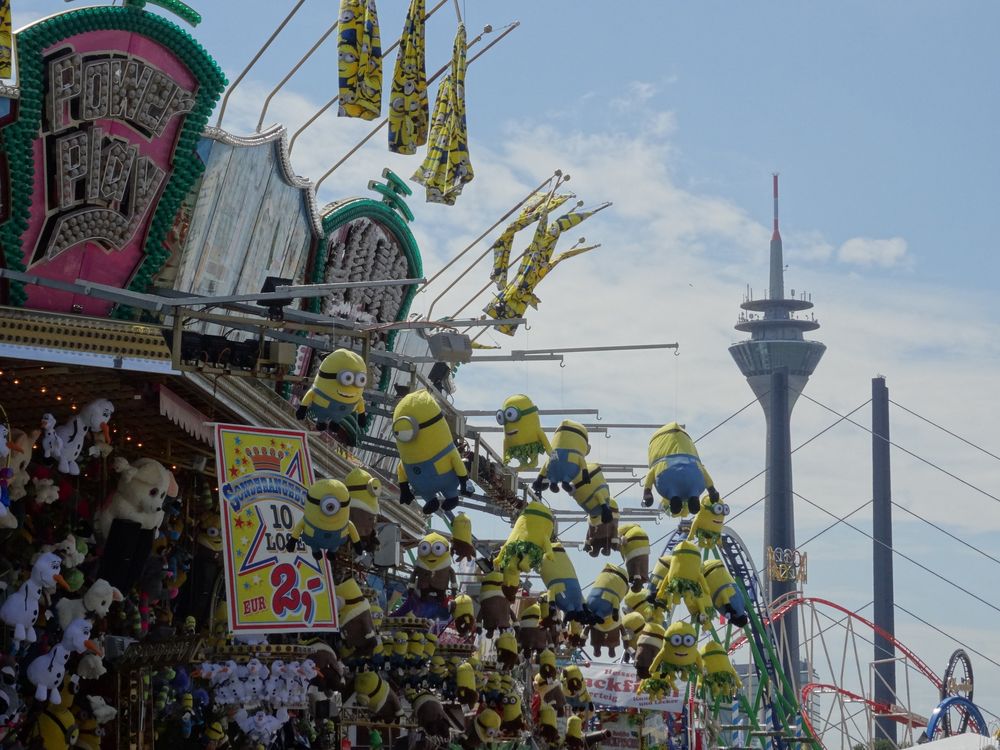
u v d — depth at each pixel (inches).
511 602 1323.8
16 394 1027.9
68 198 976.9
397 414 1056.2
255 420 1106.7
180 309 929.5
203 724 1071.0
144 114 1013.2
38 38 935.7
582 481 1286.9
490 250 1409.9
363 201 1384.1
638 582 1462.8
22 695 932.0
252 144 1154.0
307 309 1325.0
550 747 1710.1
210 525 1131.9
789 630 6914.4
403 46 957.2
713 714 2586.1
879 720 5964.6
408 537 1609.3
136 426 1090.1
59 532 984.3
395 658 1280.8
